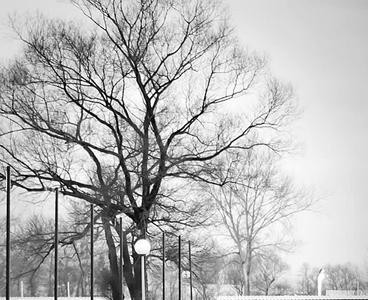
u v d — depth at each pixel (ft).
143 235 177.06
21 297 186.50
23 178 178.40
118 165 179.83
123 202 177.17
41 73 183.52
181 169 185.57
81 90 184.24
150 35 189.98
